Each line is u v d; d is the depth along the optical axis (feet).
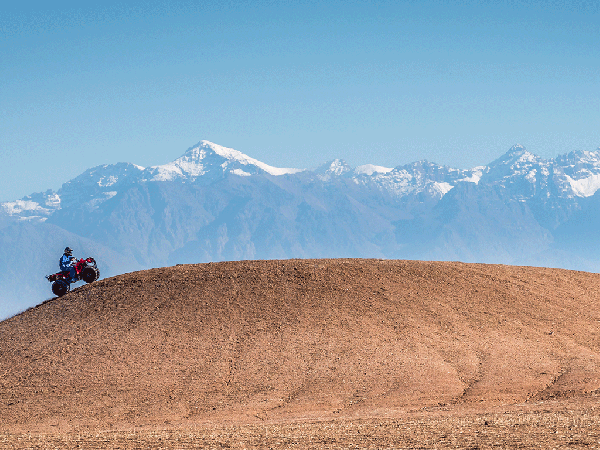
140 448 102.27
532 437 100.73
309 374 173.47
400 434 108.68
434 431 110.11
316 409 151.53
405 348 188.34
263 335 194.80
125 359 183.62
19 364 184.75
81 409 156.15
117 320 207.82
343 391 163.02
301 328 198.39
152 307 214.28
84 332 202.18
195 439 109.70
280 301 214.48
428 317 209.36
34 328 210.18
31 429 142.20
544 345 196.13
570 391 156.46
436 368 176.55
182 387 167.43
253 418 146.00
